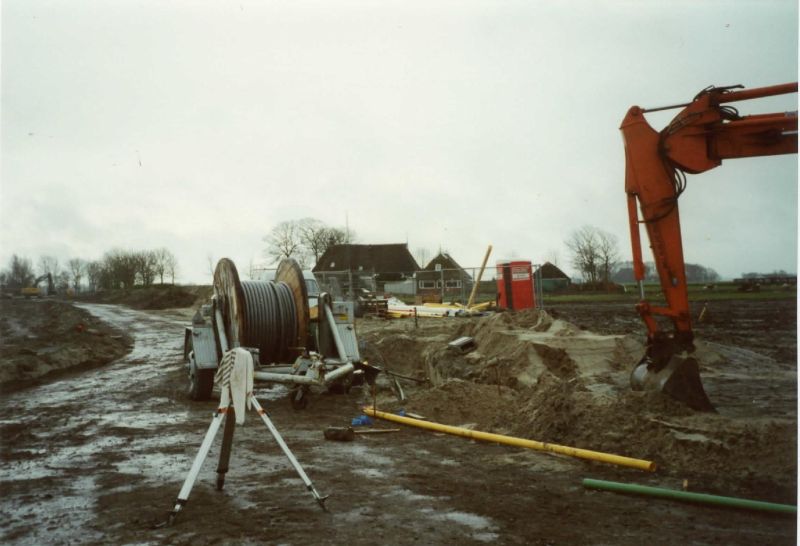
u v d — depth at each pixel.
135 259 112.50
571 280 79.12
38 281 113.50
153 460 8.63
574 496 6.80
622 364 14.18
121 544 5.56
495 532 5.77
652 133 10.32
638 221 10.45
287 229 95.00
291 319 13.91
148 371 19.92
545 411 9.59
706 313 31.25
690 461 7.79
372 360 18.28
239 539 5.62
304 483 7.12
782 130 9.81
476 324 18.64
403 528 5.86
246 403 6.57
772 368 15.21
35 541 5.66
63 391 16.02
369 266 90.38
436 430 10.16
